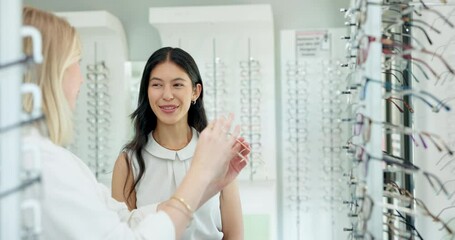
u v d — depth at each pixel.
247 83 2.81
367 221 0.85
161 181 1.68
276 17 2.95
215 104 2.83
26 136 0.83
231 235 1.71
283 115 2.89
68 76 0.94
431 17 1.29
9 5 0.61
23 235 0.63
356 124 0.98
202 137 1.07
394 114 1.49
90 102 2.93
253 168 2.79
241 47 2.80
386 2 1.05
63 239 0.85
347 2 2.88
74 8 3.04
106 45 2.90
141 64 3.02
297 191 2.89
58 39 0.90
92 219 0.86
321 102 2.86
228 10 2.65
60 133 0.91
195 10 2.66
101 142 2.93
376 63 0.86
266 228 2.75
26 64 0.61
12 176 0.61
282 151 2.91
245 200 2.76
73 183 0.86
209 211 1.62
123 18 3.03
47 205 0.83
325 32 2.85
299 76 2.87
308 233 2.89
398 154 1.45
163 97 1.66
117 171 1.74
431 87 1.33
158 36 3.01
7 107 0.61
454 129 1.34
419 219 1.30
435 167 1.35
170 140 1.72
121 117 2.91
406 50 0.94
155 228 0.92
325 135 2.85
